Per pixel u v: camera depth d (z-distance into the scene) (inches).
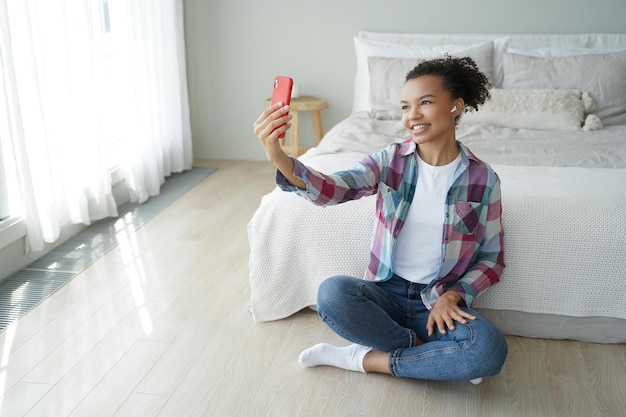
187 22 173.6
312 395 76.5
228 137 181.3
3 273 107.2
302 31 170.2
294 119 166.2
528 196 87.8
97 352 85.8
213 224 132.3
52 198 113.2
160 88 155.0
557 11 159.8
